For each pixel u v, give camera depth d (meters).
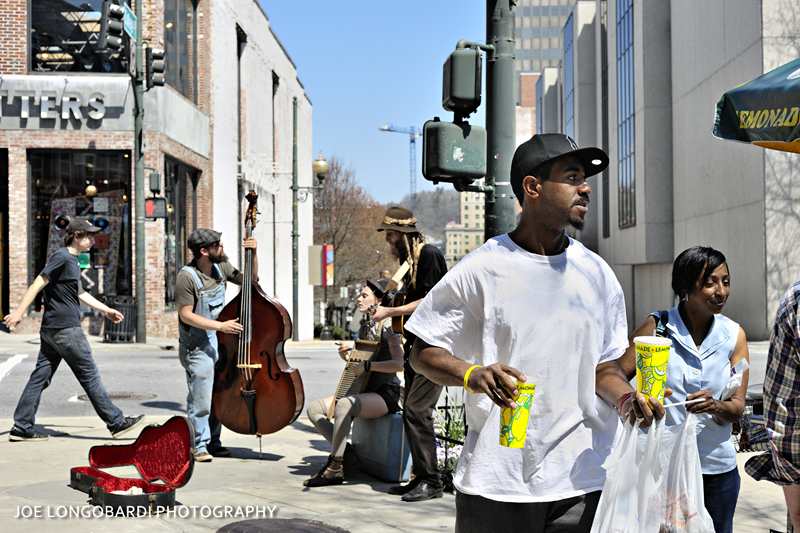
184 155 20.75
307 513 4.79
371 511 4.89
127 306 17.02
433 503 5.16
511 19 6.13
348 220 54.22
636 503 2.50
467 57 6.04
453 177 6.08
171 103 19.64
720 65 27.73
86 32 18.67
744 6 24.98
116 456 5.18
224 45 24.91
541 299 2.56
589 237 52.22
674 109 34.78
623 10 41.06
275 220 32.97
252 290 6.18
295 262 28.64
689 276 3.29
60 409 9.00
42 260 18.62
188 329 6.28
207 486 5.42
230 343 6.22
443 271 5.57
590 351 2.60
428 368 2.56
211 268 6.43
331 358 16.89
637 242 37.81
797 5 23.42
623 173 41.56
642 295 41.59
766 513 4.98
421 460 5.29
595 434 2.63
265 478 5.75
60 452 6.39
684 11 32.66
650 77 35.75
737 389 3.20
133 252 18.81
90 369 6.82
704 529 2.83
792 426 2.81
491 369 2.33
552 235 2.59
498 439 2.57
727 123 4.20
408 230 5.53
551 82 69.50
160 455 4.98
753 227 24.52
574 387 2.59
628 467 2.50
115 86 18.50
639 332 3.41
